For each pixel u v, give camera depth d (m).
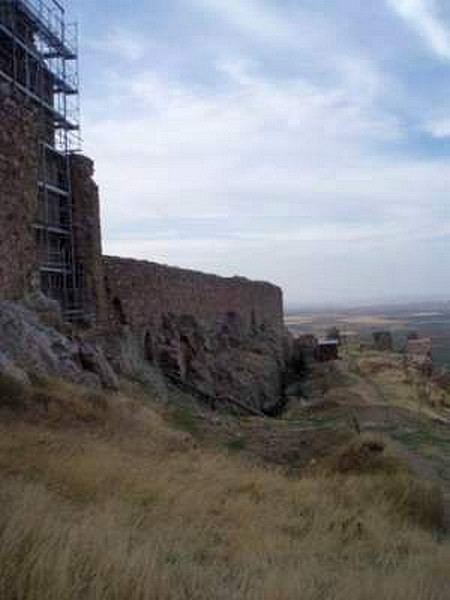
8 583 4.74
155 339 32.25
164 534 8.02
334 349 59.75
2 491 7.07
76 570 5.13
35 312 19.28
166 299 35.19
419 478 13.96
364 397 33.62
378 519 11.27
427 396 38.84
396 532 10.88
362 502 12.17
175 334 34.28
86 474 9.80
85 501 8.84
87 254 27.25
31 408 13.43
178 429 17.47
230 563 7.72
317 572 7.57
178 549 7.51
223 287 48.53
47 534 5.52
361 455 15.15
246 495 11.26
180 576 6.09
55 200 26.56
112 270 29.12
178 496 10.23
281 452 17.03
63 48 32.16
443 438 20.39
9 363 14.58
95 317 26.98
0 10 27.11
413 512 12.28
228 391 36.03
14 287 18.91
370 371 49.88
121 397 18.14
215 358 38.38
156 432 15.37
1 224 18.23
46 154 26.08
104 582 5.05
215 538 8.84
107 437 13.27
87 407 14.70
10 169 18.92
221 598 5.98
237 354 44.09
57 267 26.23
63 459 10.14
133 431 14.77
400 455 15.28
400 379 44.91
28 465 9.54
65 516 7.22
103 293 27.92
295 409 33.72
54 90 32.41
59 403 14.21
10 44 27.67
